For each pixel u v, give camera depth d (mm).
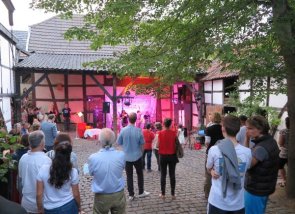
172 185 6051
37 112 14844
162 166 6012
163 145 5941
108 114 18297
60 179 3195
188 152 11656
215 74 14289
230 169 3002
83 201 6070
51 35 18938
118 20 5922
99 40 6305
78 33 6035
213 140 5344
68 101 18156
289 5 5066
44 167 3279
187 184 7164
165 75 5945
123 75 5938
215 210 3127
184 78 6418
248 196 3768
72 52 18188
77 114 18016
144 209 5578
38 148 3652
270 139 3758
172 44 5664
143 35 6438
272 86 6688
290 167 5879
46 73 14445
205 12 5473
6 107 11680
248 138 5156
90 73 14922
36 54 16969
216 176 3131
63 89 18031
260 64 4645
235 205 3086
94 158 3785
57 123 17984
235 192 3082
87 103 18328
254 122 3789
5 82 11758
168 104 18891
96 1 5848
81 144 13703
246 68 4664
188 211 5441
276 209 5367
